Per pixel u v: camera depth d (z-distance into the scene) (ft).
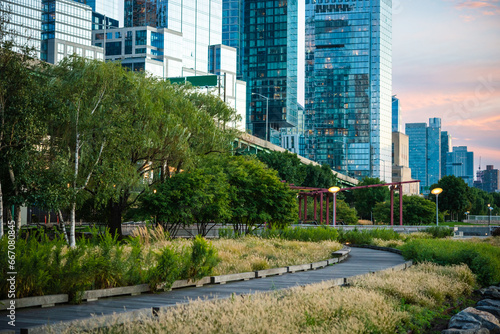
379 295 46.85
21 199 94.22
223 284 56.90
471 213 597.52
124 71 117.91
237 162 154.30
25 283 40.57
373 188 466.29
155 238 97.66
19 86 94.58
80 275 42.96
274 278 63.87
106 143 109.29
